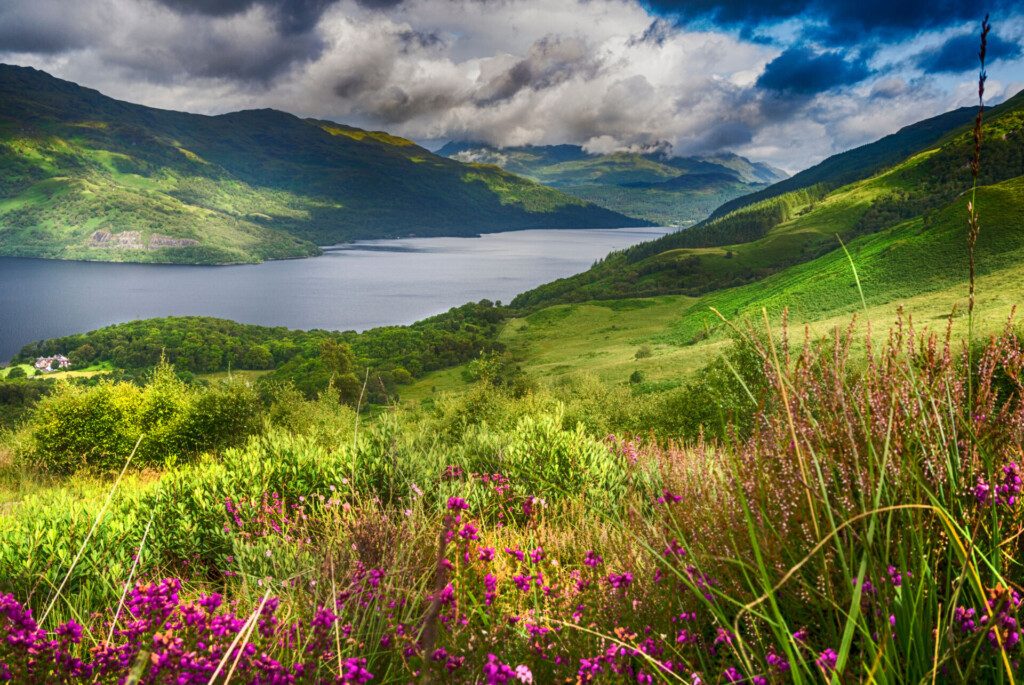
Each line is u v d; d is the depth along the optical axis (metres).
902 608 1.61
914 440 1.94
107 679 2.03
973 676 1.58
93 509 4.84
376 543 3.46
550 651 2.28
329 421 17.81
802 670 1.70
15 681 1.98
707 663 2.07
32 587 3.92
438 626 2.33
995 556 1.67
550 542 3.77
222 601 2.42
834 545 1.83
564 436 6.17
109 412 17.31
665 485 2.83
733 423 2.13
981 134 1.65
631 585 2.47
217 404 18.38
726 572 2.08
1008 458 1.92
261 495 5.09
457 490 5.09
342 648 2.12
